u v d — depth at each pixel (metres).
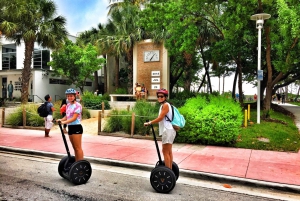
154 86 18.98
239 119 8.67
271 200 4.55
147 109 11.84
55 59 24.88
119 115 10.61
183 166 6.27
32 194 4.57
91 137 10.31
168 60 18.83
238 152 7.74
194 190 4.96
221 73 26.09
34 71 25.78
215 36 18.33
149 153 7.60
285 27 10.23
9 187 4.92
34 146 8.55
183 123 4.87
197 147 8.45
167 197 4.53
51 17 19.98
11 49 30.03
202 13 14.71
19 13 18.16
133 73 19.81
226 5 12.80
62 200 4.31
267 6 12.16
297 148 8.02
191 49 13.99
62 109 5.85
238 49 15.04
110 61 29.80
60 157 7.46
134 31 19.69
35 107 13.78
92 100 17.16
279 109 18.34
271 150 8.00
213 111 8.68
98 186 5.05
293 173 5.74
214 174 5.66
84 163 5.14
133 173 6.05
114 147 8.44
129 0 22.47
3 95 29.34
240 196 4.70
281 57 13.25
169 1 13.99
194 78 32.03
